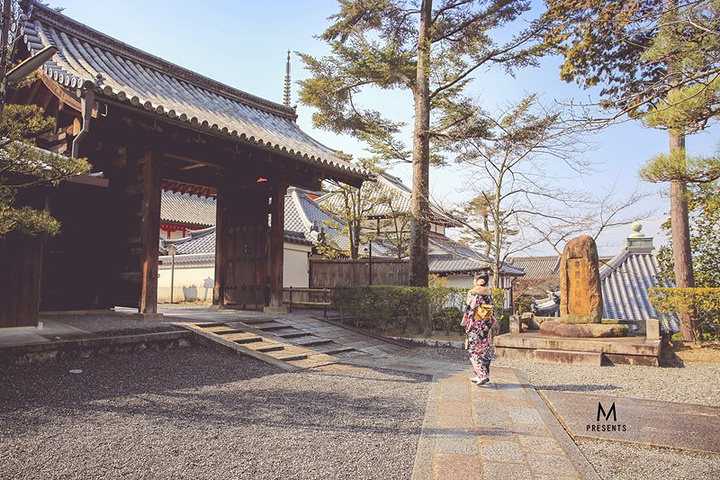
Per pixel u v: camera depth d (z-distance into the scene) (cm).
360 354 935
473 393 612
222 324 912
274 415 494
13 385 531
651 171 723
